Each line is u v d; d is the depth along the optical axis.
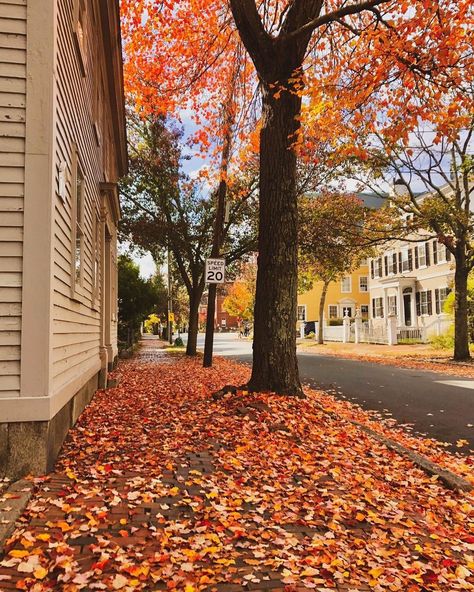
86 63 8.35
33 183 4.79
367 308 56.47
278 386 8.33
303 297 56.59
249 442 6.08
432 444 7.24
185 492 4.52
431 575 3.52
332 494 4.79
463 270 21.78
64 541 3.50
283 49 8.57
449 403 10.70
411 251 39.69
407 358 23.98
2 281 4.68
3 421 4.59
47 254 4.77
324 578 3.34
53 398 4.85
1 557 3.25
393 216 22.86
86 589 2.98
